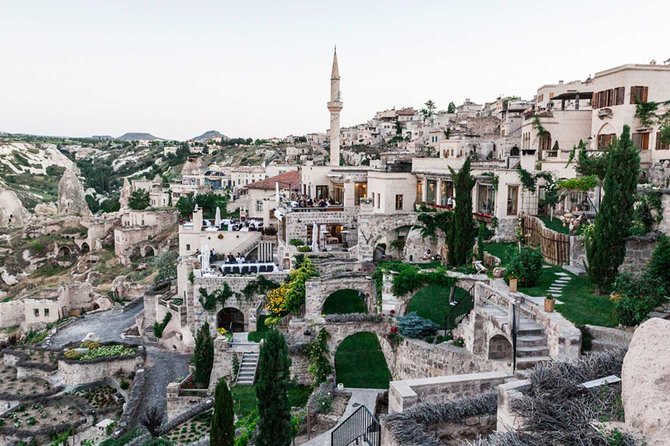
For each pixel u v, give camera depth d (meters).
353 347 34.56
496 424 15.14
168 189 142.12
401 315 33.34
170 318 53.19
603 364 14.35
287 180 78.94
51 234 114.19
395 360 31.03
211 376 37.31
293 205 59.19
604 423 11.40
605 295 28.02
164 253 89.75
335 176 62.78
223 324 47.47
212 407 34.00
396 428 14.22
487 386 18.67
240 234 58.19
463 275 34.34
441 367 27.17
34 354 52.03
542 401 12.70
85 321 64.94
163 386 42.72
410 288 34.69
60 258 108.81
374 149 158.62
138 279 83.94
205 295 45.91
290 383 33.38
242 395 33.41
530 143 57.88
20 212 147.12
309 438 25.53
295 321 35.72
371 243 47.78
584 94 62.81
